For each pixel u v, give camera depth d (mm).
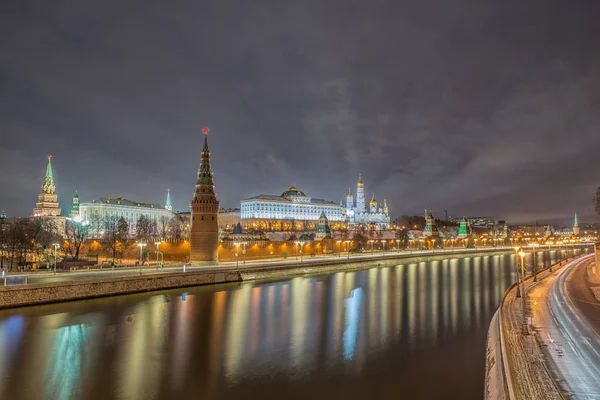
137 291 87375
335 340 56469
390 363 47844
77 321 64125
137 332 59188
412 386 41688
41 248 142625
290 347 53438
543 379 34938
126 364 47062
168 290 92000
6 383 41781
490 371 41188
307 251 188750
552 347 43438
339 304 80938
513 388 31953
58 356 49281
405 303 82562
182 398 39062
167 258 146875
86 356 49406
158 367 46344
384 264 164125
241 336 58000
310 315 71000
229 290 95125
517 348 43062
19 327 60406
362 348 53094
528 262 178125
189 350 51938
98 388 40938
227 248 150375
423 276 127562
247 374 44656
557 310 61562
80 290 78812
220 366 46812
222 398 39125
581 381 34562
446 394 39781
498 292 97000
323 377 43875
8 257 131750
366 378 43656
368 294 93125
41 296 73875
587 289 81875
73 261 124000
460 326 63812
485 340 56312
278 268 122250
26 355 49438
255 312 72750
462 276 127750
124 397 39188
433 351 51812
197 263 123250
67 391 40188
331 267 140500
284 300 84375
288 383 42469
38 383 41844
